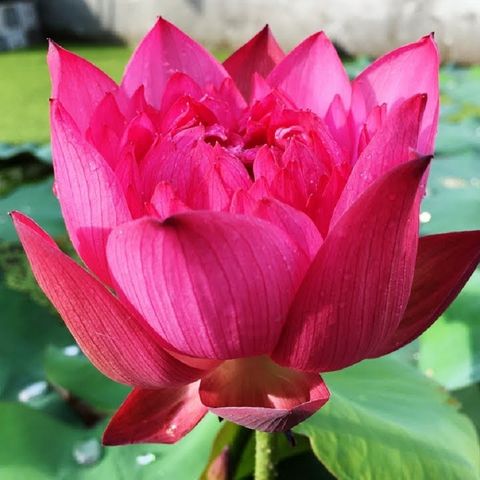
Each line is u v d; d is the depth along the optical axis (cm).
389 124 31
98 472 47
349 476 43
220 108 37
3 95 171
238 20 227
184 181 33
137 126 35
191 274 30
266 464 44
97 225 32
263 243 30
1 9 229
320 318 31
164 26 40
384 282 31
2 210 80
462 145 98
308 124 35
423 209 78
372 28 210
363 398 50
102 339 32
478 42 197
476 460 47
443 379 54
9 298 60
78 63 37
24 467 46
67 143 31
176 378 33
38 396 53
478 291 57
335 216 31
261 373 34
